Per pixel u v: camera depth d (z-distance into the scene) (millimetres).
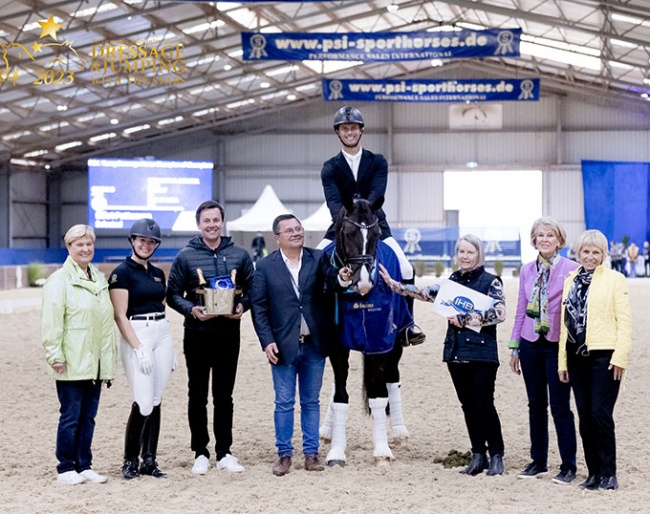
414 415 8359
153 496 5566
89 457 6090
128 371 6141
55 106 31984
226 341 6336
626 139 38562
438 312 6148
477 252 6266
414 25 32625
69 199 41844
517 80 29312
